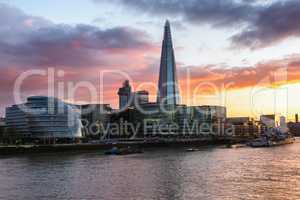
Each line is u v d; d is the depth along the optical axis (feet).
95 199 365.20
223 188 410.31
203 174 524.93
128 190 405.39
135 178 493.77
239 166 627.87
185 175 516.73
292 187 413.18
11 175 538.47
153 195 378.12
